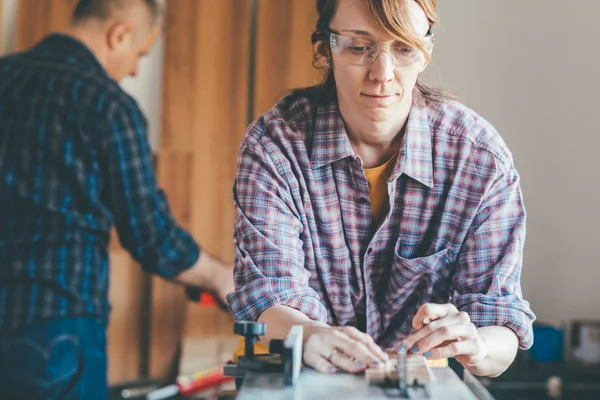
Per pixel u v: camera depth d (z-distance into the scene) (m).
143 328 3.41
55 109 1.72
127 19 1.94
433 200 1.39
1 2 3.39
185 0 3.45
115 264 3.36
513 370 2.96
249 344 1.08
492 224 1.37
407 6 1.21
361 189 1.39
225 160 3.46
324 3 1.31
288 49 3.47
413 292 1.47
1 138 1.71
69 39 1.83
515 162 3.36
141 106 3.53
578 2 3.28
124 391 2.91
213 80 3.46
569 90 3.30
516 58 3.36
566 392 2.93
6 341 1.64
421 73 1.44
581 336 3.06
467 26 3.40
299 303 1.27
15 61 1.78
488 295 1.32
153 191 1.83
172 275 1.94
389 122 1.30
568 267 3.31
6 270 1.65
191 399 2.63
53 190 1.70
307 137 1.40
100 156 1.75
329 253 1.42
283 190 1.38
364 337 1.10
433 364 1.48
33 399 1.65
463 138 1.38
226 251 3.46
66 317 1.67
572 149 3.30
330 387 0.97
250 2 3.54
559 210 3.32
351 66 1.26
